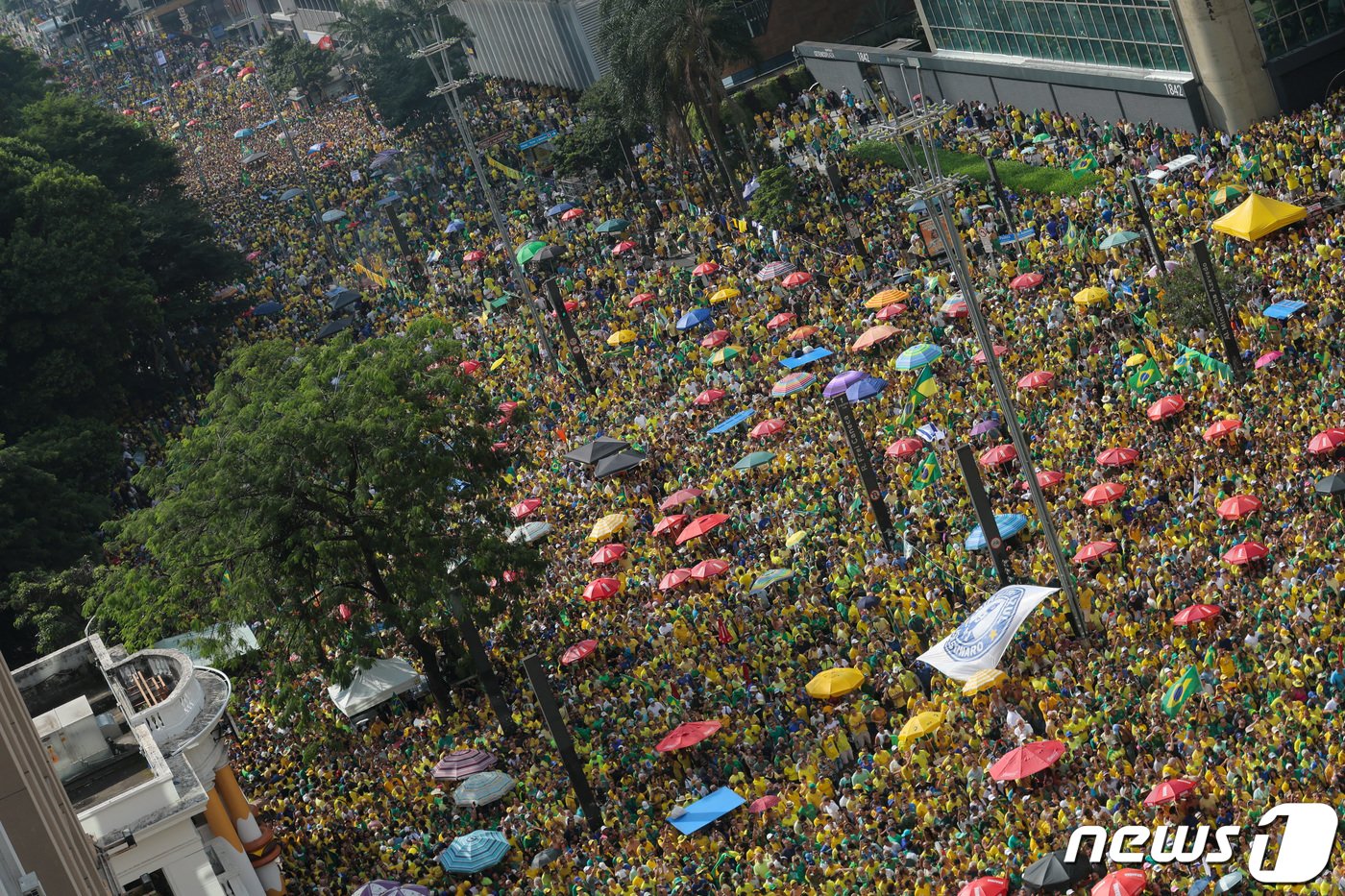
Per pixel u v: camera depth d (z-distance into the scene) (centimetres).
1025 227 8219
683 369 8088
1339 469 4959
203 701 5159
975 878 3750
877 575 5428
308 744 5847
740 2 13212
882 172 9862
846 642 5181
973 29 11262
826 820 4250
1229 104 9250
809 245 9100
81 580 7638
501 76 17112
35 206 10450
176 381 11162
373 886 4534
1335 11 9138
